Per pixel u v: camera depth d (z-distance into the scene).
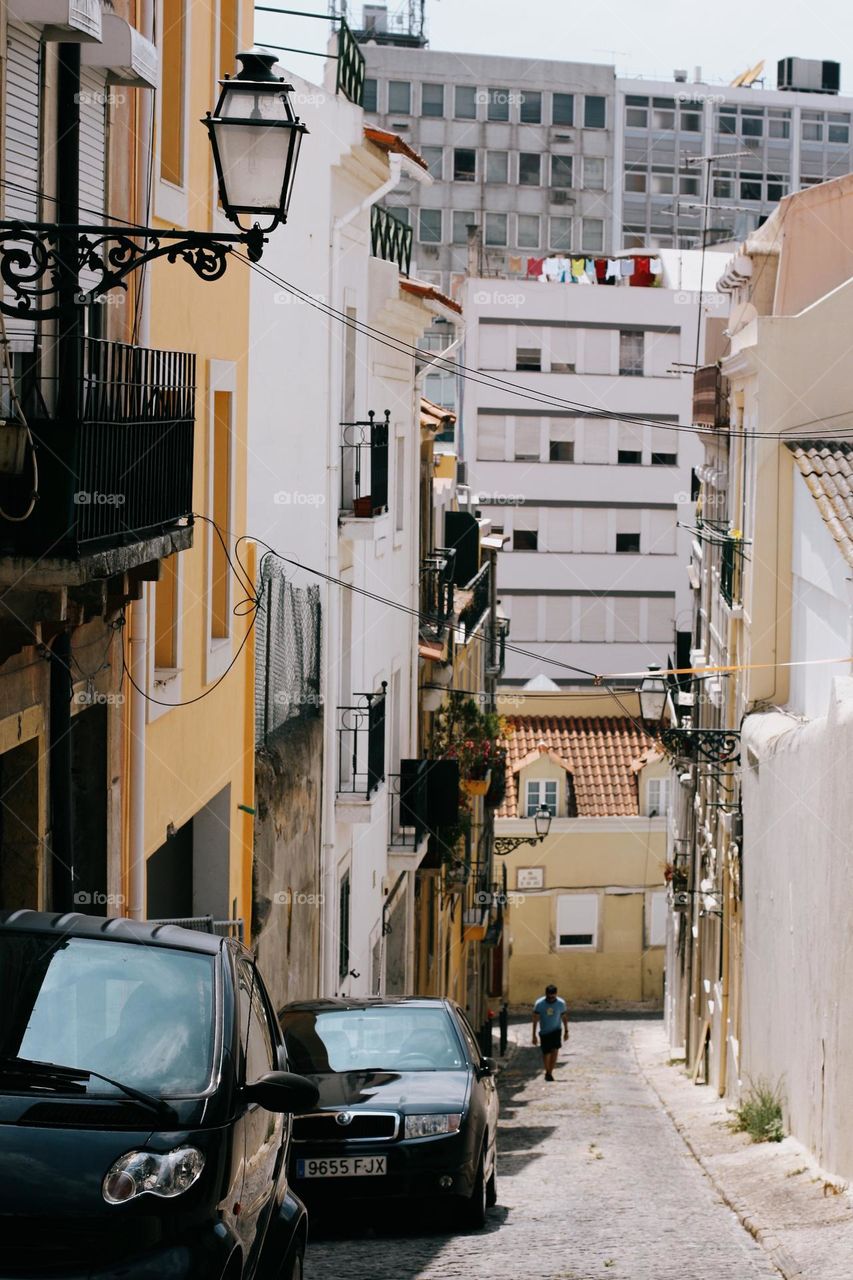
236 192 7.58
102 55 9.80
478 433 75.38
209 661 14.38
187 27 13.16
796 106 107.12
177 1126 5.79
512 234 101.81
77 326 8.90
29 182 9.09
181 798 13.58
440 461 39.47
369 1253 10.46
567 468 75.94
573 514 76.31
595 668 77.19
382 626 23.91
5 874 9.62
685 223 105.25
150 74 10.36
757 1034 22.17
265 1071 6.77
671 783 40.97
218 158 7.58
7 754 9.60
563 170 102.19
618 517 76.56
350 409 21.25
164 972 6.48
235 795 15.64
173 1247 5.48
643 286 76.31
